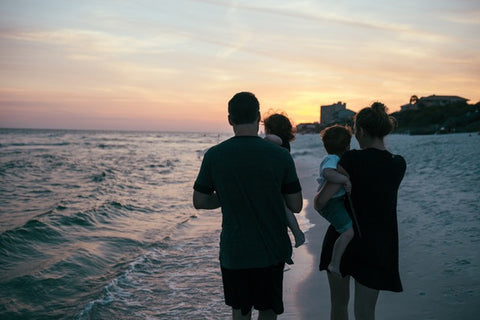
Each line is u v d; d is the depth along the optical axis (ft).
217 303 13.03
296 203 7.38
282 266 7.32
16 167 76.07
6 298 13.94
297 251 18.33
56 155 114.93
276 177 7.01
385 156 7.53
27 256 18.94
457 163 50.08
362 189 7.38
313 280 14.66
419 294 11.89
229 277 7.22
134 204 33.71
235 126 7.35
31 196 41.63
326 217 7.91
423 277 13.17
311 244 19.48
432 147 96.84
